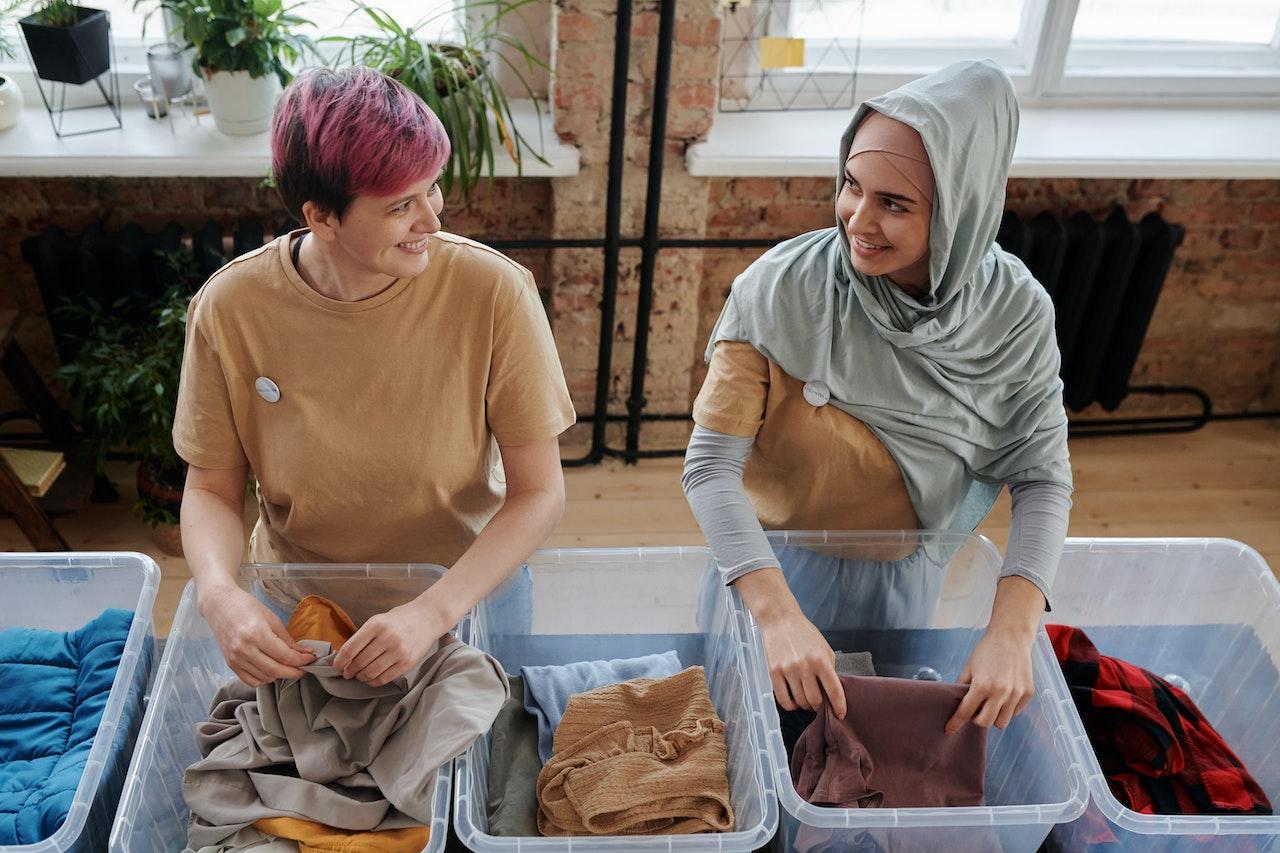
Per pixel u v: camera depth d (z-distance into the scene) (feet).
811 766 4.14
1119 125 9.38
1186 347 10.80
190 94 8.55
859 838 3.82
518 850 3.55
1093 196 9.70
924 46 9.38
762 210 9.42
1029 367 4.59
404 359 4.02
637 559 4.82
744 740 4.05
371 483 4.27
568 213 8.72
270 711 3.93
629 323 9.41
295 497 4.31
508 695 4.11
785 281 4.44
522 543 4.24
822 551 4.82
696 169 8.36
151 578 4.53
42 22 7.77
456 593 4.05
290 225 8.70
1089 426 10.87
